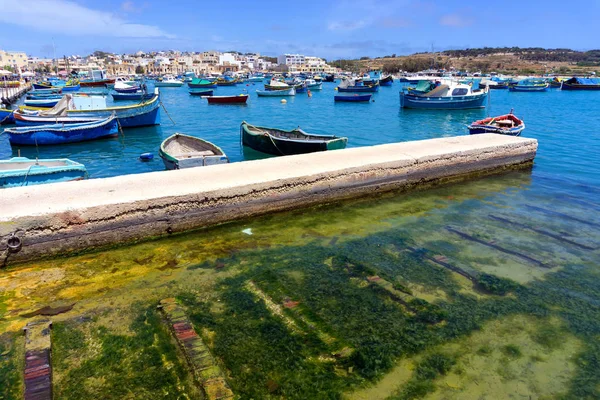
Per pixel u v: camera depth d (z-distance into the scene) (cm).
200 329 518
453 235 824
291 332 515
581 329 534
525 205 1016
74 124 2073
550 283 645
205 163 1240
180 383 434
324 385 435
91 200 734
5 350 477
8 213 664
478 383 441
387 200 1048
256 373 449
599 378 451
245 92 6241
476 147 1268
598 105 3981
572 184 1212
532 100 4625
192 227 818
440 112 3569
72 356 469
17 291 596
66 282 624
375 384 437
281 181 907
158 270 665
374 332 519
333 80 9762
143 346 487
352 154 1153
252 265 686
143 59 19725
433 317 551
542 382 444
